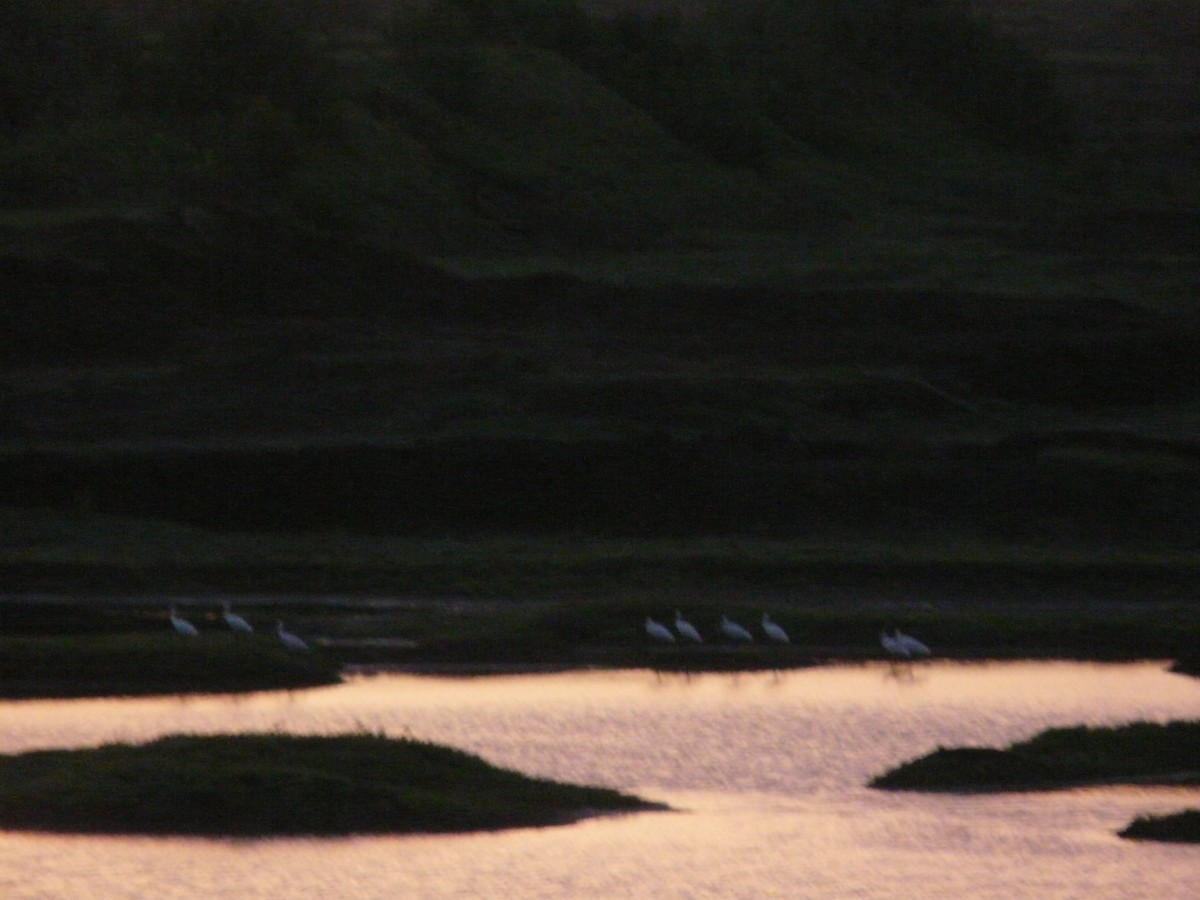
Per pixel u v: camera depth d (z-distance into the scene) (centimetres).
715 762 10644
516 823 9100
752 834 9094
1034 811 9600
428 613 15562
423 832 8894
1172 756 10394
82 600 15788
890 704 12494
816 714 12100
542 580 16738
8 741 10794
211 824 8788
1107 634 15188
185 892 8131
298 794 8912
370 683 13275
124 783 8944
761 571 17112
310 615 15462
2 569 16162
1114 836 9169
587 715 11988
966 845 8994
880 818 9469
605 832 9119
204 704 12306
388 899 8088
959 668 14200
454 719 11806
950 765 10125
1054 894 8256
